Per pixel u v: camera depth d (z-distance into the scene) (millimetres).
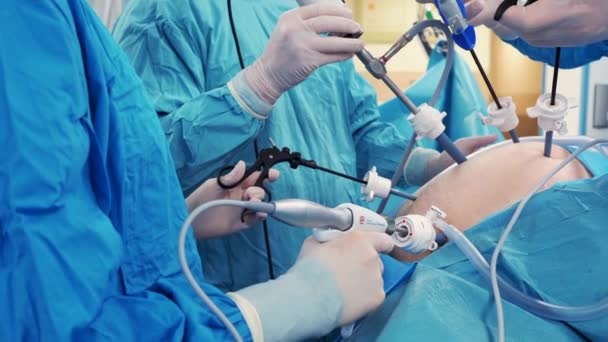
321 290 718
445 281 789
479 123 1643
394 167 1330
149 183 672
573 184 819
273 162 927
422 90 1680
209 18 1125
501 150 984
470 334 723
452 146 984
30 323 534
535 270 784
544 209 812
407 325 732
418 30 884
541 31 764
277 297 694
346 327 792
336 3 901
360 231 791
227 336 635
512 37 901
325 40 856
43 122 537
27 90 537
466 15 801
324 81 1253
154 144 683
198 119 908
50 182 533
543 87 2465
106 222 591
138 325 589
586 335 756
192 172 953
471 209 933
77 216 557
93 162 608
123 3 1753
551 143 932
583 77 2273
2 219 534
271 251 1108
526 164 939
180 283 680
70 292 539
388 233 833
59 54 558
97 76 617
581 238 777
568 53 1070
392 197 1252
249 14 1188
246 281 1114
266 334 664
